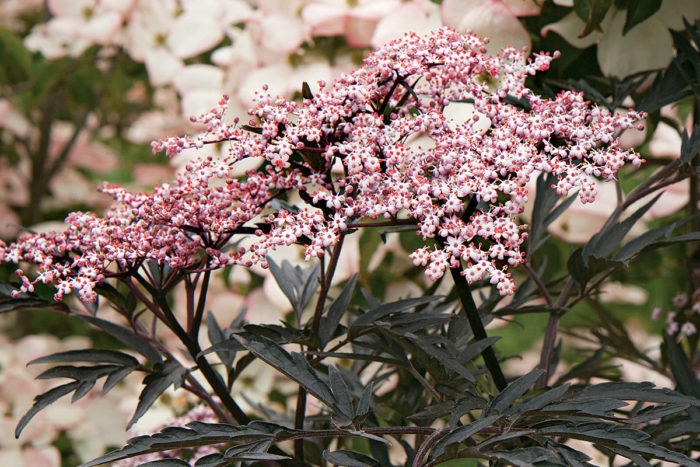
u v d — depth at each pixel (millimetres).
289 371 1298
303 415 1396
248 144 1315
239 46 1666
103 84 2342
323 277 1355
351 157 1300
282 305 1666
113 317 2102
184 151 1699
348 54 1633
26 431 1886
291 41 1615
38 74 2184
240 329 1457
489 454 1261
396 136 1321
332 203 1298
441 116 1320
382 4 1581
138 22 1824
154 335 1427
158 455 1488
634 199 1451
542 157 1295
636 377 1770
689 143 1430
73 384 1369
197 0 1787
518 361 2346
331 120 1301
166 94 2625
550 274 1710
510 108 1322
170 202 1333
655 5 1496
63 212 2576
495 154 1299
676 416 1435
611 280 1724
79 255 1376
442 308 1483
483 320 1424
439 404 1366
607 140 1302
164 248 1330
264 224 1339
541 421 1301
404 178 1312
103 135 2926
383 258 1703
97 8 1921
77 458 1946
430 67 1333
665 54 1539
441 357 1325
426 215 1290
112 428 1977
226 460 1280
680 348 1465
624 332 1552
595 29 1502
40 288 2209
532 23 1571
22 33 2477
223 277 1845
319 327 1385
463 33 1514
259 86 1627
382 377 1512
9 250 1352
